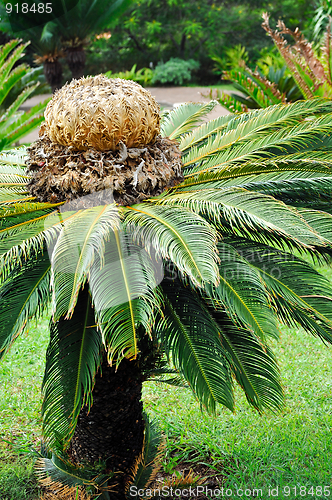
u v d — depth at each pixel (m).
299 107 2.79
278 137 2.60
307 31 20.56
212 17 25.50
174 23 25.28
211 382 2.11
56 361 2.12
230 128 3.03
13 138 6.63
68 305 1.80
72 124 2.10
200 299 2.33
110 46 24.08
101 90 2.16
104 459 2.65
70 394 2.05
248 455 3.16
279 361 4.31
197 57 25.80
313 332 2.34
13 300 2.11
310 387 3.94
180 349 2.15
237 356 2.35
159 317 2.22
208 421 3.53
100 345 2.11
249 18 25.22
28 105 13.95
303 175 2.29
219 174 2.43
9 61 6.91
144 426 2.86
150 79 23.17
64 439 2.40
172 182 2.33
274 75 9.15
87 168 2.09
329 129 2.48
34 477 3.07
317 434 3.34
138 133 2.17
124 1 11.84
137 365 2.47
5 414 3.70
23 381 4.11
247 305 2.06
